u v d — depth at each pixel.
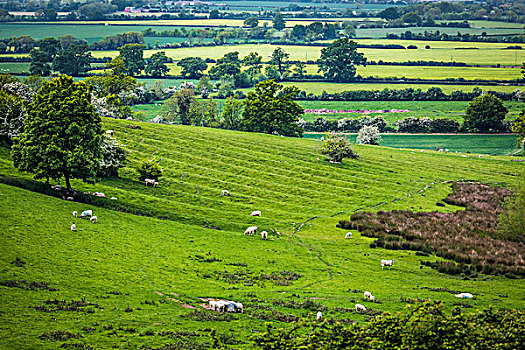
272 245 79.19
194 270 63.84
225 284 60.41
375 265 73.56
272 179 117.88
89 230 71.12
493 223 96.19
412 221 95.75
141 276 58.88
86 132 85.62
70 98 85.50
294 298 57.28
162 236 76.06
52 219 71.88
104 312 48.19
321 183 118.38
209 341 44.19
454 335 39.19
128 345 42.09
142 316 48.38
